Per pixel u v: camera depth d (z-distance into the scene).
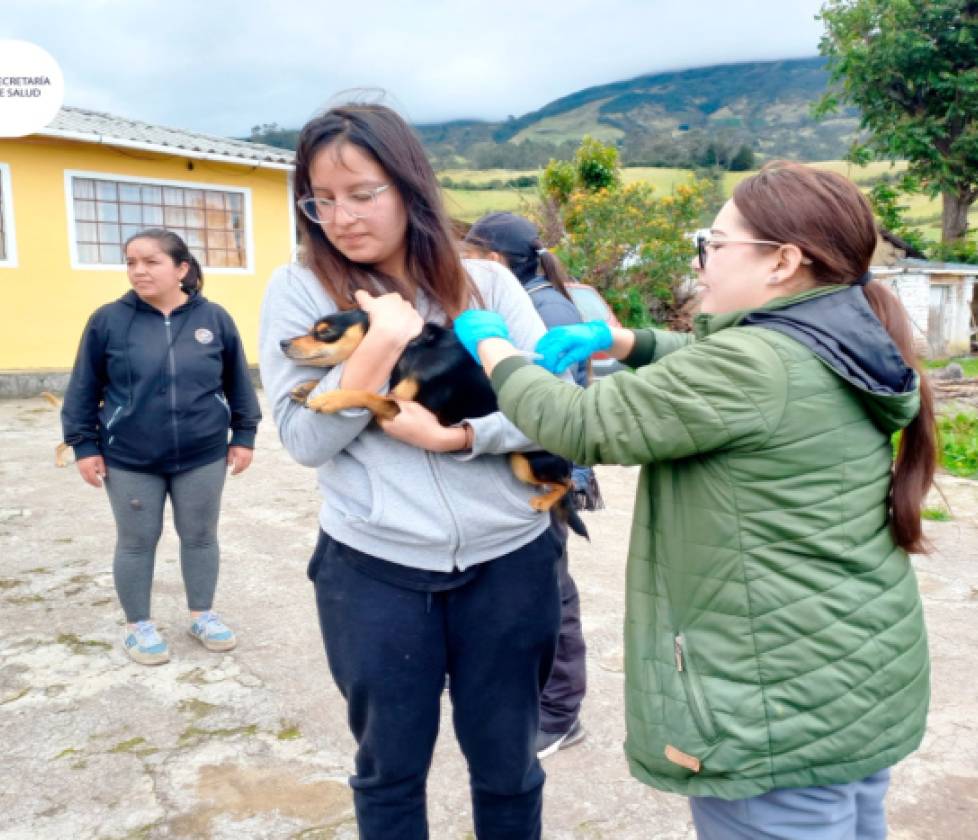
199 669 3.42
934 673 3.50
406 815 1.70
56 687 3.25
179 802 2.53
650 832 2.44
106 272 11.97
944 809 2.59
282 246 13.70
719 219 1.54
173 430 3.35
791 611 1.40
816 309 1.43
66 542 5.08
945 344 22.92
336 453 1.60
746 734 1.41
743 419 1.36
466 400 1.66
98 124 12.48
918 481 1.51
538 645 1.73
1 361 11.31
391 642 1.62
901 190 28.42
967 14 25.98
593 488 2.71
